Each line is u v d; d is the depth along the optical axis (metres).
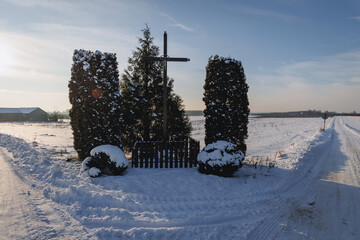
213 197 6.39
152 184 7.09
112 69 10.45
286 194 7.11
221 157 8.06
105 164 7.96
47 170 8.40
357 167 10.80
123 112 11.84
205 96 10.48
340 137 23.84
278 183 8.02
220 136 9.88
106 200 5.82
